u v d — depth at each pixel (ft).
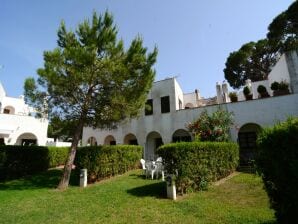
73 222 18.65
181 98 72.38
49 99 35.70
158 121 61.77
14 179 40.73
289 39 79.15
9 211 22.04
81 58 31.71
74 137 36.29
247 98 53.98
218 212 19.43
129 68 36.06
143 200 24.23
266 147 12.84
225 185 29.53
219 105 52.54
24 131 68.80
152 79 38.06
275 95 49.29
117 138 69.36
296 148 11.13
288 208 11.71
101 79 34.65
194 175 27.78
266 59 102.27
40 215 20.70
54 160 57.16
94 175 36.86
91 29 36.24
